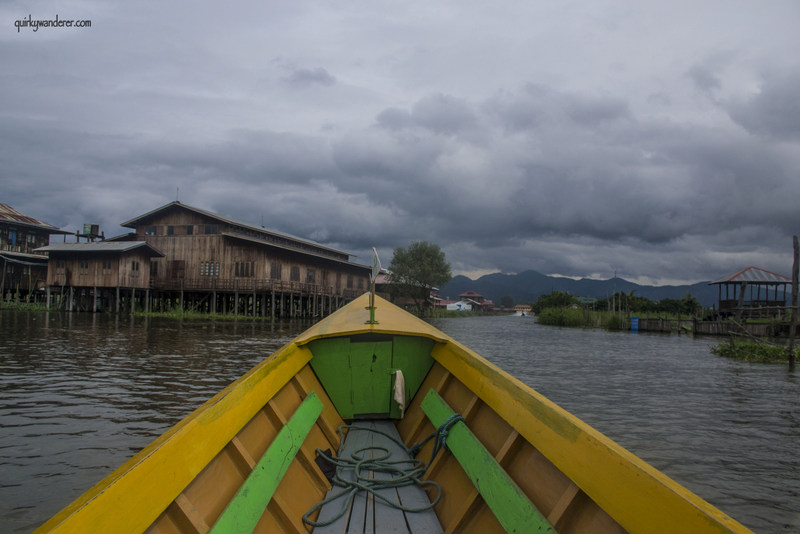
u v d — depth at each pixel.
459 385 4.00
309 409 3.84
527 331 35.12
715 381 12.43
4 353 14.06
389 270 54.06
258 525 2.49
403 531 2.87
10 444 6.41
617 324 37.47
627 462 1.77
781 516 4.99
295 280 38.25
